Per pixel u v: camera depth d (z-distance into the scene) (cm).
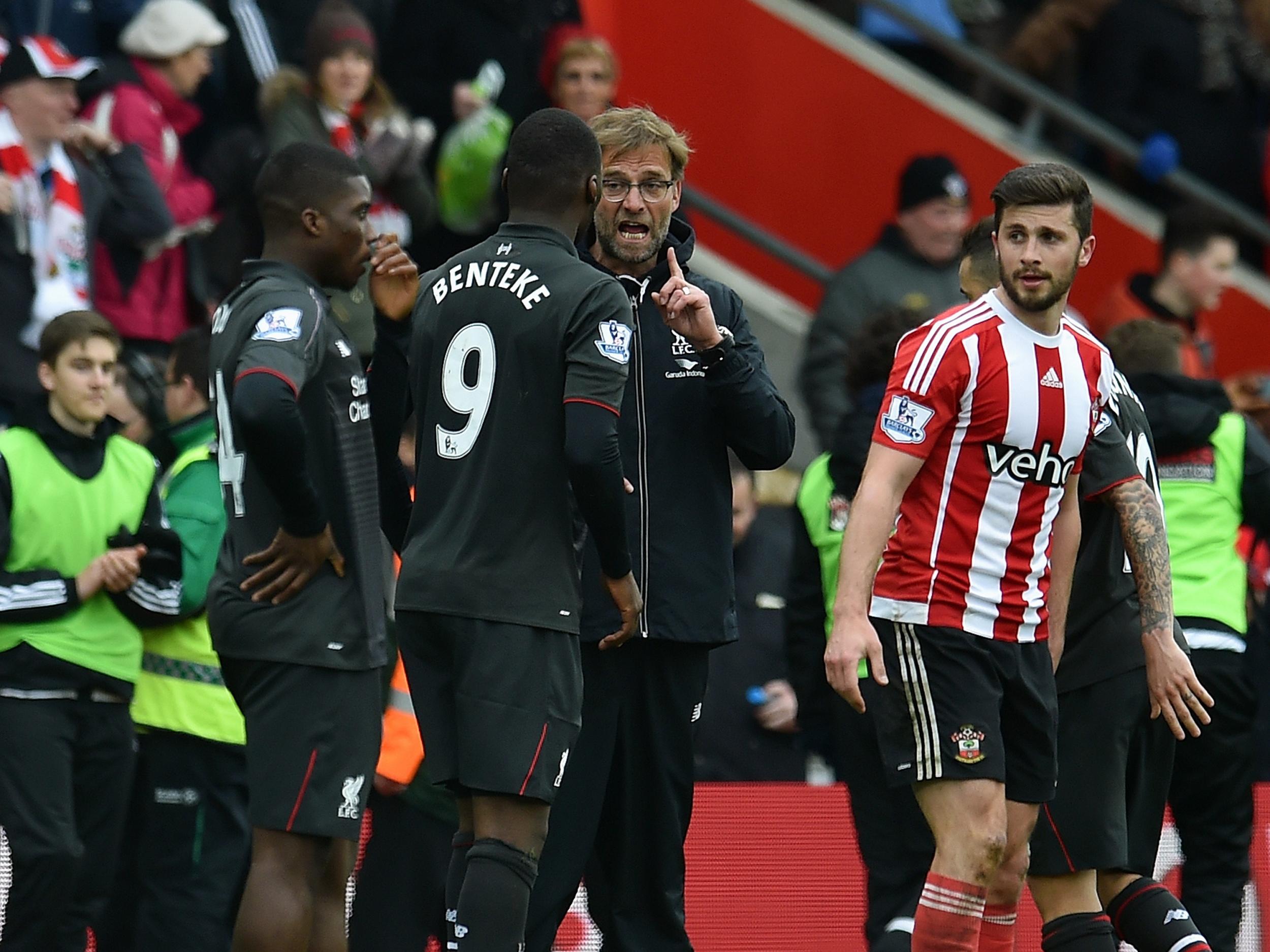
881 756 1703
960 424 1578
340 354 1619
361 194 1662
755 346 1720
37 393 2328
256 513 1605
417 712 1554
